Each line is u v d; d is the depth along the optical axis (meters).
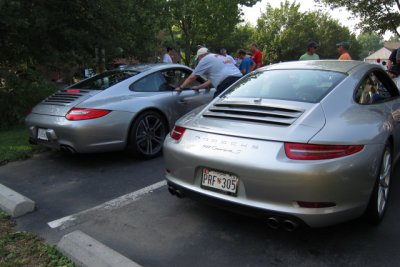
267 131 2.71
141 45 10.73
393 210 3.46
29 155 5.59
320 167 2.48
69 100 4.91
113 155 5.59
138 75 5.43
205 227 3.23
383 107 3.49
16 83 7.90
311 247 2.87
